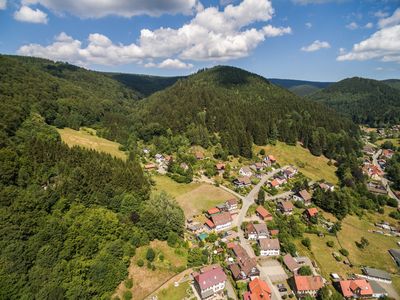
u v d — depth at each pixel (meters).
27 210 74.56
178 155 175.00
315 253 98.56
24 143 101.88
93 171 95.12
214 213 117.81
